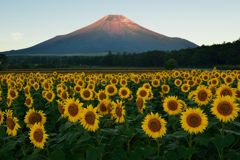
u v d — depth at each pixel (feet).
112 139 27.61
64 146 27.45
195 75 97.76
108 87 46.98
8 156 29.04
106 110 31.48
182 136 25.94
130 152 25.86
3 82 96.73
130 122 32.53
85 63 606.55
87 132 26.84
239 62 392.88
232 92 35.81
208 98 35.78
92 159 24.22
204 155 27.66
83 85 67.67
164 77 93.56
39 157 27.81
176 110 31.35
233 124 30.04
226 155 25.53
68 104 27.91
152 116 25.96
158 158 25.58
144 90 42.42
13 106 49.65
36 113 29.32
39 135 25.20
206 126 25.55
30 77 103.40
